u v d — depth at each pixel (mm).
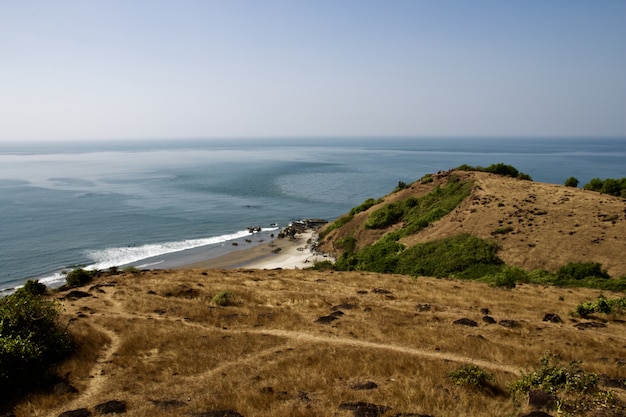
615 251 39969
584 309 22859
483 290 30422
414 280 34750
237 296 27453
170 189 134875
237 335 19734
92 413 12414
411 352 17234
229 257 64625
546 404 11555
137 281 33125
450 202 64875
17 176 166375
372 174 186625
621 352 16859
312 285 31766
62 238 73125
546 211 52531
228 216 97062
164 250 68562
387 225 67562
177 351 17516
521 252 44344
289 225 88125
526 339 18688
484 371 14695
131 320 22047
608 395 11547
